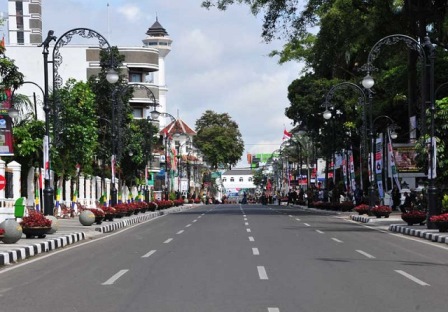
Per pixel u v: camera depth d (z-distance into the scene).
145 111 83.75
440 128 28.56
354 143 62.19
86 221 31.67
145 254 18.33
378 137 52.38
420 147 28.84
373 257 17.31
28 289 12.16
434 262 16.22
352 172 54.34
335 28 44.38
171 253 18.47
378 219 37.59
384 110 54.41
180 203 76.25
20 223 22.81
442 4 42.22
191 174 126.81
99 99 54.88
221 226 31.69
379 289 11.70
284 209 61.47
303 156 104.31
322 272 14.05
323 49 46.38
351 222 36.72
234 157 147.50
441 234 23.95
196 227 31.23
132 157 60.75
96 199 55.59
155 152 88.19
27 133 38.09
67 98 45.28
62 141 41.94
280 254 17.91
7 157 37.50
